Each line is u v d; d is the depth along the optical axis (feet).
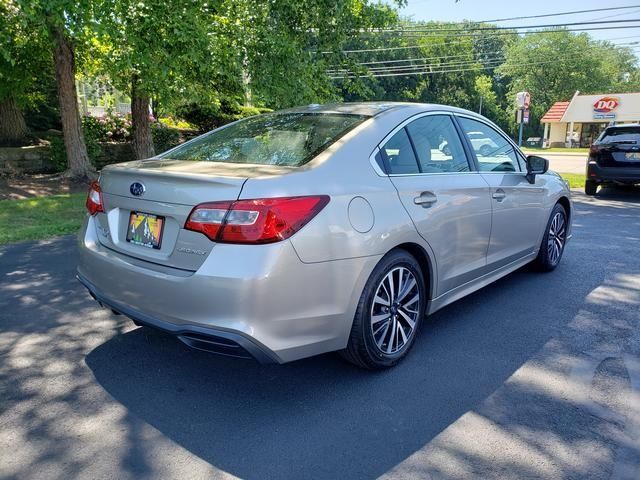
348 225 9.08
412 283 10.81
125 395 9.45
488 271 13.70
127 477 7.29
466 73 208.54
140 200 9.38
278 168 9.22
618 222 26.89
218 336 8.18
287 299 8.35
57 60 36.50
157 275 8.76
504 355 11.21
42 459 7.64
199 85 37.78
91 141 44.80
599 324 12.97
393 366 10.63
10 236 20.86
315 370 10.48
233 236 8.12
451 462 7.68
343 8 33.78
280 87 33.91
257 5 32.86
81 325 12.53
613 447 8.06
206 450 7.90
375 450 7.95
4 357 10.81
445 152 12.24
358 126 10.68
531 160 15.02
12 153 40.16
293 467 7.54
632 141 34.86
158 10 28.94
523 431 8.46
